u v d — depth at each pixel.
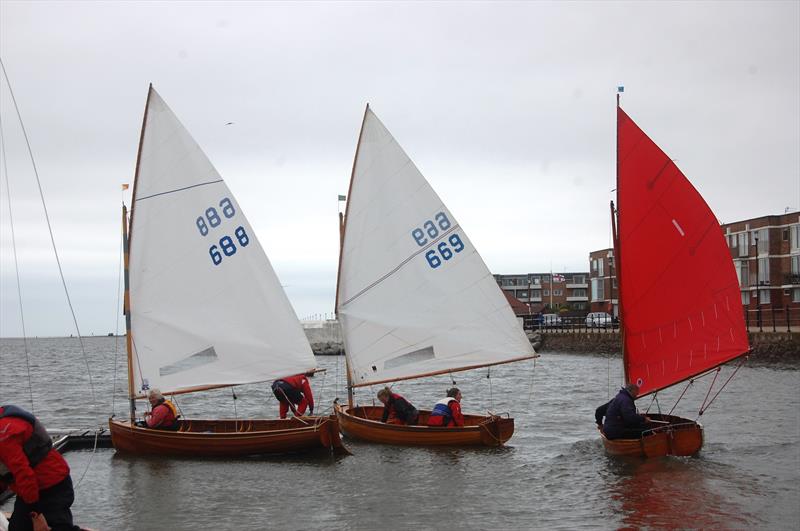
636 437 19.70
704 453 20.30
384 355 24.56
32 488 8.71
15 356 121.06
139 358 21.75
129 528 14.13
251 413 32.19
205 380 22.17
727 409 30.62
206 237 22.33
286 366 22.56
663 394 37.22
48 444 9.12
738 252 81.69
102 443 22.41
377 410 25.16
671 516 14.44
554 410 32.22
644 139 21.41
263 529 14.05
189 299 22.16
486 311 24.12
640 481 17.14
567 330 98.75
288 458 20.03
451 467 18.98
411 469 18.78
